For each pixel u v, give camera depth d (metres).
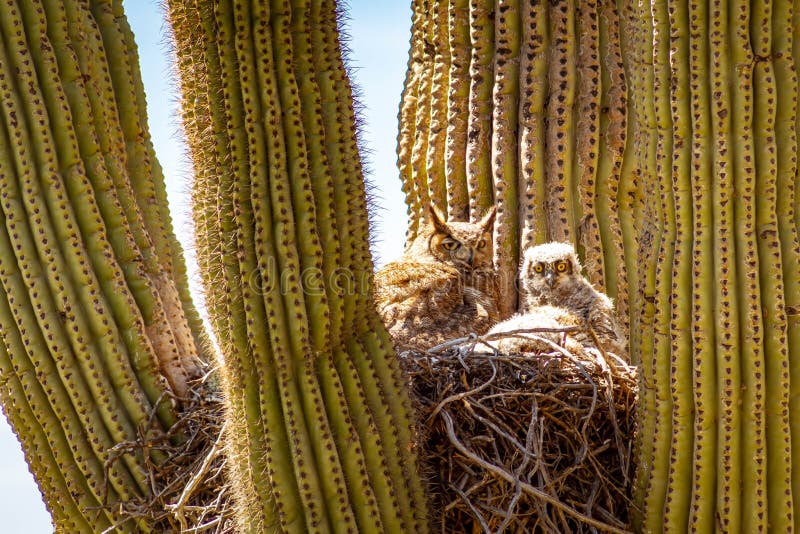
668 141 6.24
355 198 6.34
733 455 6.04
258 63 6.19
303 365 6.08
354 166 6.38
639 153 6.52
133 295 7.66
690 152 6.16
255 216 6.09
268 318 6.04
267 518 5.98
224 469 7.04
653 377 6.35
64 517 7.33
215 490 7.11
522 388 7.32
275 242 6.09
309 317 6.12
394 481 6.20
